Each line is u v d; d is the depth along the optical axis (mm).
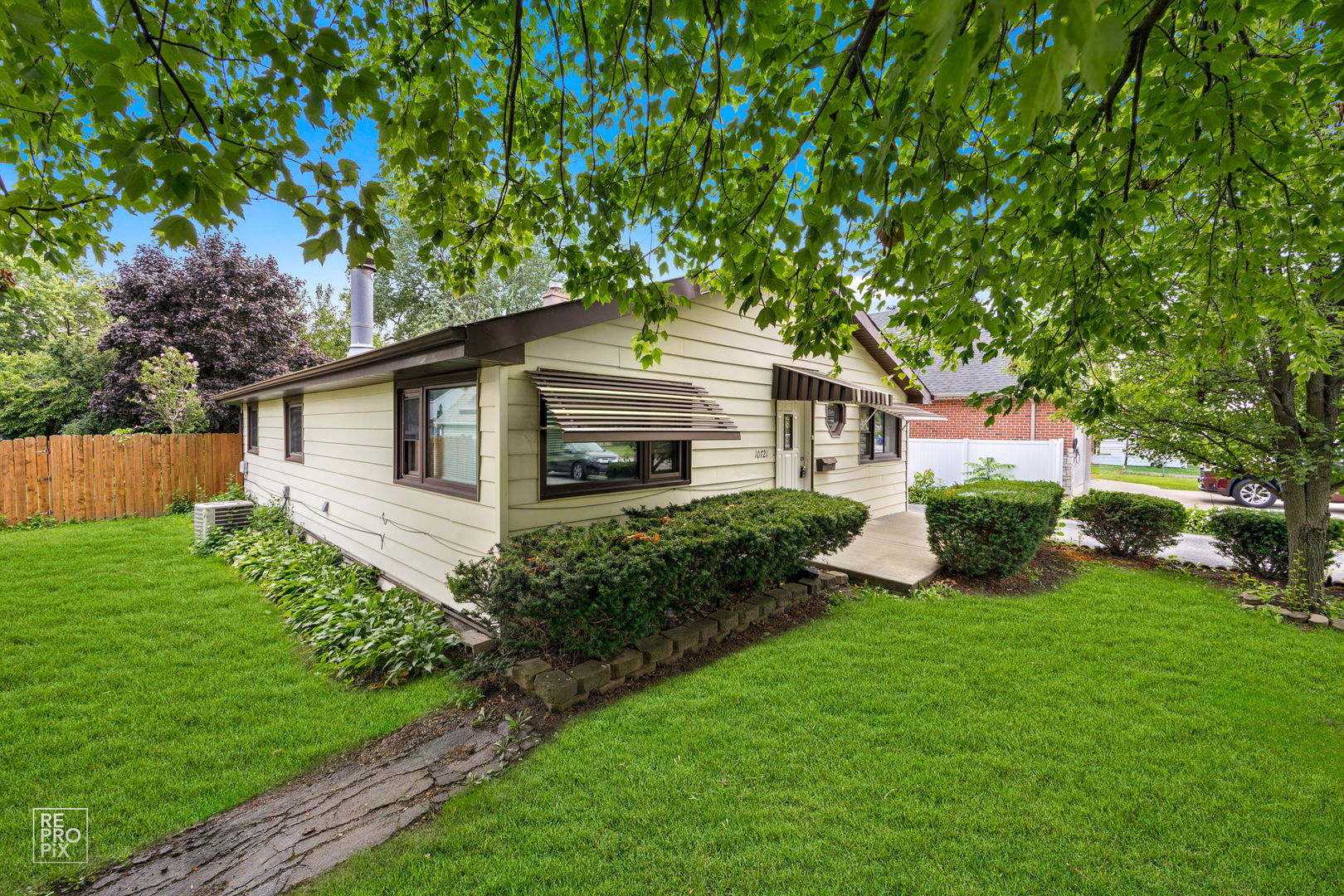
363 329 7590
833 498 5898
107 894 2027
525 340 4027
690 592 3930
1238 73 2465
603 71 3012
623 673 3561
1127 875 2057
